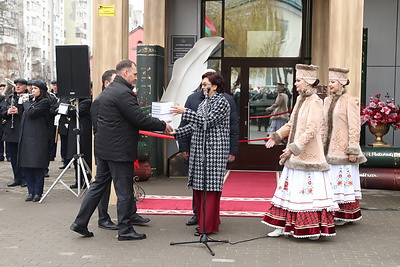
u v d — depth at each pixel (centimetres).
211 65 1124
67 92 795
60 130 1143
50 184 970
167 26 1116
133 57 2150
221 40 1027
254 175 1047
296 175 573
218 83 605
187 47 1120
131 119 567
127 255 532
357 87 734
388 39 1076
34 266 500
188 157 657
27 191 894
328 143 645
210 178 594
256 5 1112
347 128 643
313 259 520
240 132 1118
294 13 1105
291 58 1105
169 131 592
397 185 894
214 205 605
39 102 787
